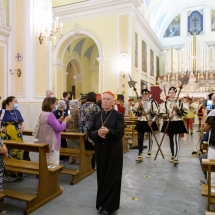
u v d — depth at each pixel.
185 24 22.12
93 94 4.40
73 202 3.15
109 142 2.79
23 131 4.71
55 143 3.51
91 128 2.90
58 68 13.41
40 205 3.00
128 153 6.23
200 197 3.36
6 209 2.93
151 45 18.62
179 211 2.93
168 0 19.78
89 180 4.02
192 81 16.69
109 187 2.77
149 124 5.28
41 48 7.07
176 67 20.98
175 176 4.29
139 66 14.52
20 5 6.73
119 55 11.60
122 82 11.51
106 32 11.92
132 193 3.48
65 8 12.63
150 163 5.19
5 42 6.77
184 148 6.94
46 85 7.29
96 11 12.12
